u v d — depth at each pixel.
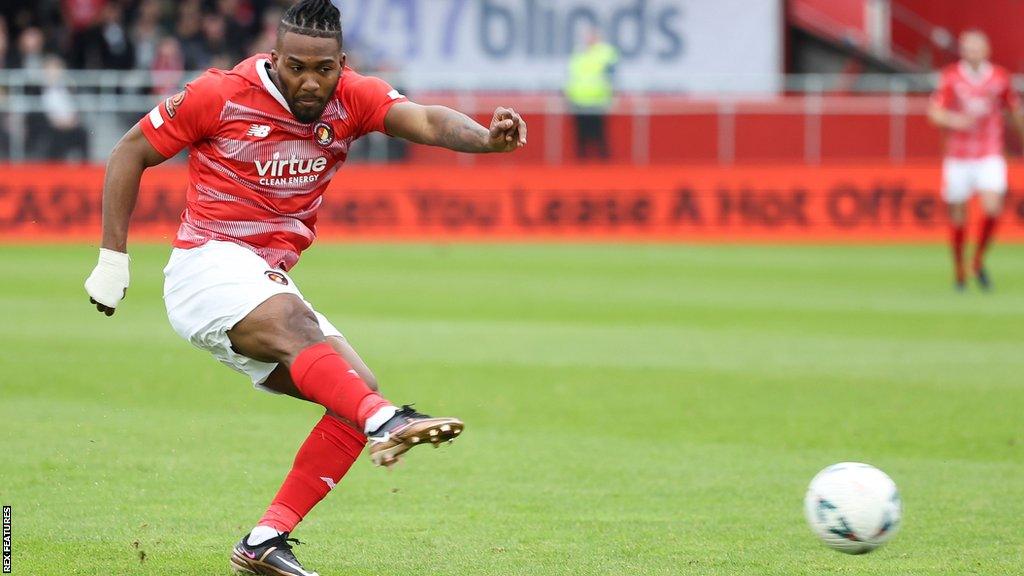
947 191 57.09
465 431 27.92
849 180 82.19
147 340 40.56
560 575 17.55
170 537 19.36
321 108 16.73
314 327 16.34
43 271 61.16
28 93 79.88
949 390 33.22
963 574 17.66
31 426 27.55
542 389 33.03
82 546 18.80
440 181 81.75
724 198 82.38
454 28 97.19
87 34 85.31
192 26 85.62
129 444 25.98
